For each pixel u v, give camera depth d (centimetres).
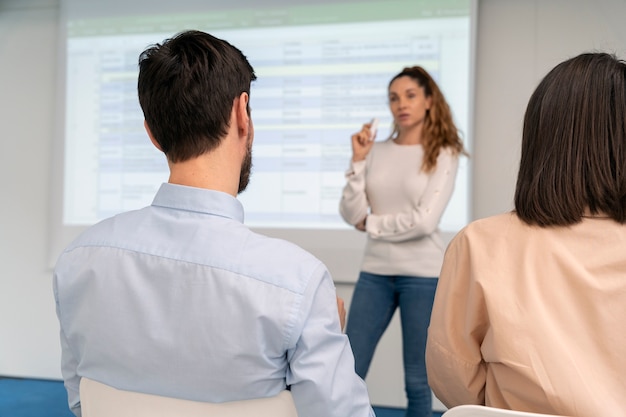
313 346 78
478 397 102
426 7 352
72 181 404
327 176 365
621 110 90
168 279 81
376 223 247
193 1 388
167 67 87
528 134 97
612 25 334
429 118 258
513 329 87
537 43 344
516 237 93
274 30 375
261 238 84
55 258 403
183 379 79
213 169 88
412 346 241
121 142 400
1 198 419
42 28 418
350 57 364
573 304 87
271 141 373
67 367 95
